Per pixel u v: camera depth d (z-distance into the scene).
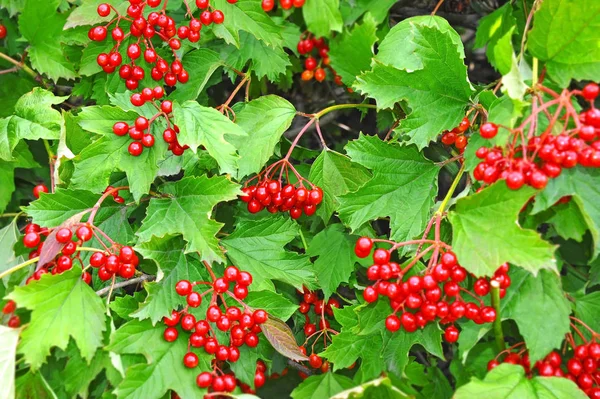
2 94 1.00
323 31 0.94
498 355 0.84
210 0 0.93
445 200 0.85
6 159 0.91
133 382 0.82
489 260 0.80
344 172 0.90
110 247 0.89
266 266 0.89
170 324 0.84
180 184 0.87
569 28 0.82
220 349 0.84
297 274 0.89
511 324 0.88
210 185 0.87
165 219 0.86
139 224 0.95
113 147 0.87
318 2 0.94
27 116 0.91
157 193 0.90
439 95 0.87
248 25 0.93
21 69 1.00
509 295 0.83
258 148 0.90
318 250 0.93
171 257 0.86
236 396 0.82
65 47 0.96
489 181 0.80
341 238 0.93
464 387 0.81
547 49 0.83
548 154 0.78
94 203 0.88
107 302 0.84
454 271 0.82
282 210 0.90
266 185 0.90
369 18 0.92
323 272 0.92
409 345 0.85
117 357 0.83
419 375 0.88
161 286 0.85
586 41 0.82
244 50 0.96
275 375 0.94
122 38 0.91
